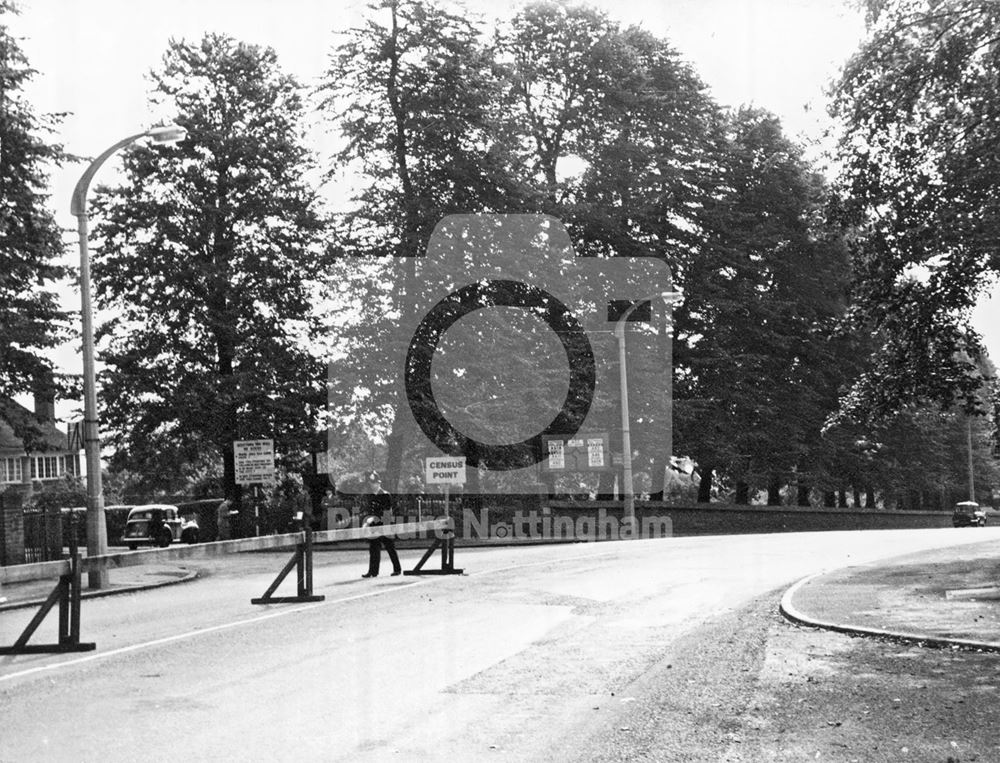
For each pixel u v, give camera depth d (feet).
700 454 176.55
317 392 145.89
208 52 150.92
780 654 39.63
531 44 166.50
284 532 144.05
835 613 49.44
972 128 62.90
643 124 169.58
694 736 27.35
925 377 71.41
